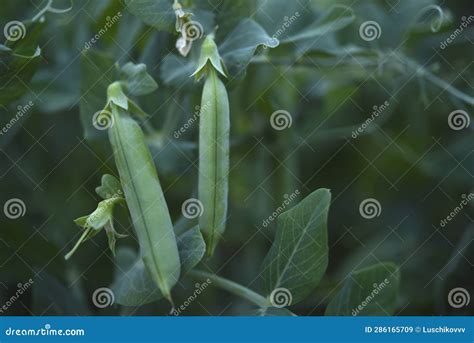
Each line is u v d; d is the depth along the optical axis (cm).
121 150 48
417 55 59
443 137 60
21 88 52
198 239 48
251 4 52
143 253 47
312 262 49
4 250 54
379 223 61
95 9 55
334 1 59
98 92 52
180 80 53
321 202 49
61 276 56
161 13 50
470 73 59
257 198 60
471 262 57
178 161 55
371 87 61
